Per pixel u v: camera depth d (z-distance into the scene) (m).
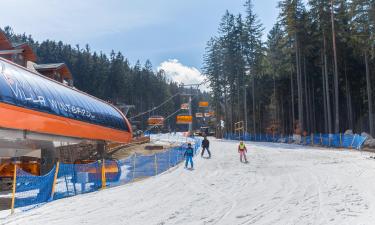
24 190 12.30
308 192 13.88
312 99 66.19
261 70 71.62
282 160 27.72
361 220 9.04
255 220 9.77
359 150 34.38
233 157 31.12
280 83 69.75
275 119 71.00
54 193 14.19
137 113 123.25
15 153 20.33
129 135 30.42
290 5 54.72
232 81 76.88
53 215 10.91
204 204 12.38
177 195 14.50
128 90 118.19
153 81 138.00
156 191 15.72
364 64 56.06
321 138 43.59
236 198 13.40
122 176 21.69
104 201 13.36
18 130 17.61
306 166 23.05
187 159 25.34
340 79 58.97
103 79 109.50
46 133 19.47
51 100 19.69
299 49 56.41
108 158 25.34
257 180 18.22
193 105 155.62
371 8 44.06
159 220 10.12
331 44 52.91
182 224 9.59
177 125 145.25
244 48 73.31
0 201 14.45
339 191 13.60
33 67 35.78
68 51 117.88
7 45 31.52
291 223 9.24
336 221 9.12
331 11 49.94
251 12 73.12
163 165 25.39
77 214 11.02
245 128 75.81
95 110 25.27
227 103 86.75
